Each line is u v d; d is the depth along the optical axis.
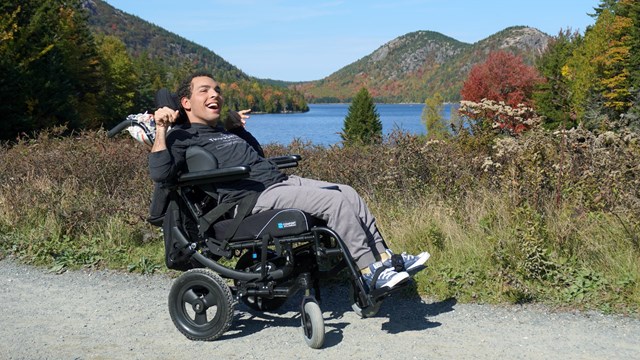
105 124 63.62
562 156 6.61
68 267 6.28
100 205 7.50
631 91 35.28
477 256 5.56
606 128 7.84
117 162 9.26
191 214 4.57
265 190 4.36
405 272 4.03
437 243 5.95
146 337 4.46
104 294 5.46
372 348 4.12
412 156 7.71
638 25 41.78
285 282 4.41
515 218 6.01
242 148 4.53
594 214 6.18
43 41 42.19
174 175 4.37
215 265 4.43
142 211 7.36
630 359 3.84
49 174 9.10
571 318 4.52
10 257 6.65
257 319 4.83
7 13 40.56
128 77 76.19
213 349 4.23
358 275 4.18
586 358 3.87
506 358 3.90
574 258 5.33
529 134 7.48
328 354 4.06
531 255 5.12
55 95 41.94
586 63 42.62
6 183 8.65
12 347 4.31
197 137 4.52
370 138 9.64
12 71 38.41
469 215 6.41
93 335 4.51
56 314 4.97
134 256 6.45
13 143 12.20
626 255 5.25
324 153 9.25
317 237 4.22
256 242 4.33
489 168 7.50
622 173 6.46
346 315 4.79
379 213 6.96
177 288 4.45
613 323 4.40
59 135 12.27
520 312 4.67
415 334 4.34
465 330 4.38
